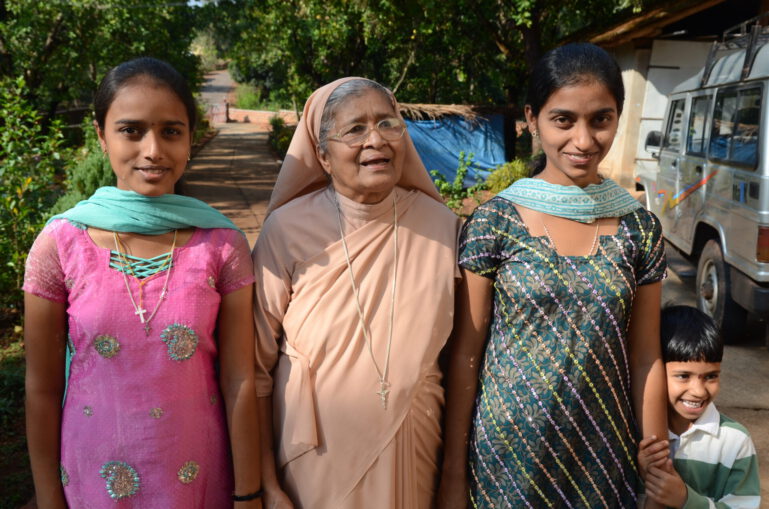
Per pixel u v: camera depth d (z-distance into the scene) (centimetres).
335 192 184
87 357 158
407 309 175
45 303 159
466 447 183
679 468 188
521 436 168
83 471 161
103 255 158
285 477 180
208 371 170
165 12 1432
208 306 165
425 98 1917
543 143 171
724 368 434
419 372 174
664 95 1014
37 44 1268
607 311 164
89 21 1300
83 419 160
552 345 165
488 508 175
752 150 431
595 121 162
